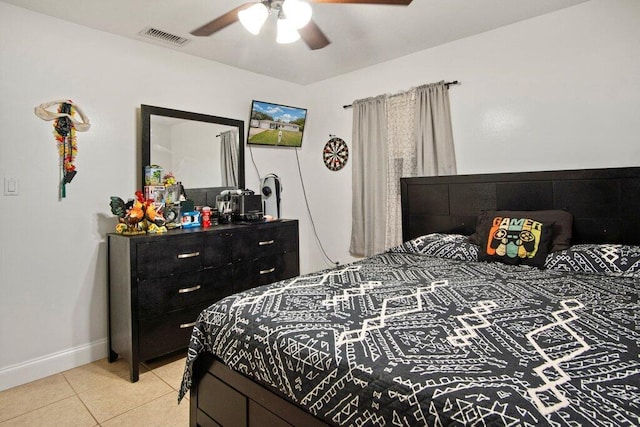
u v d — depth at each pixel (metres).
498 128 2.86
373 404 0.98
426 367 1.00
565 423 0.74
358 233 3.73
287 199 4.11
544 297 1.59
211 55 3.21
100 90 2.64
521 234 2.32
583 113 2.49
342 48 3.14
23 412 1.97
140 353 2.33
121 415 1.93
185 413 1.95
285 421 1.25
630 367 0.96
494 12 2.56
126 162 2.78
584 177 2.45
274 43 2.96
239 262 2.92
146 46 2.90
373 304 1.54
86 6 2.30
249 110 3.69
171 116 3.00
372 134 3.57
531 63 2.68
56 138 2.44
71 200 2.52
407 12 2.51
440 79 3.14
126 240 2.32
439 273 2.08
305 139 4.28
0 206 2.23
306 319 1.39
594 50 2.44
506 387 0.88
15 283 2.29
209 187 3.28
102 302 2.66
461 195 3.00
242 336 1.40
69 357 2.50
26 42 2.32
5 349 2.25
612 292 1.64
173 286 2.49
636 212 2.28
